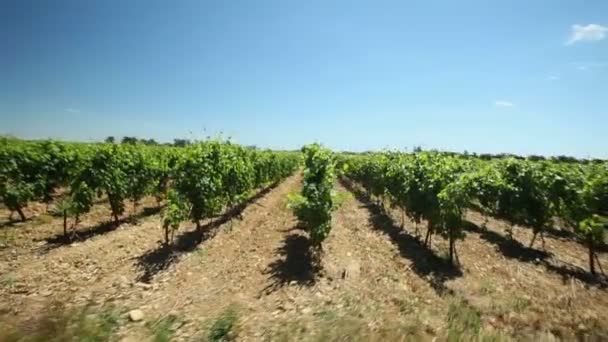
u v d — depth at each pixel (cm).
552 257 1346
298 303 863
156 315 783
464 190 1251
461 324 719
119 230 1542
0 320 711
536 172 1495
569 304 891
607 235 1470
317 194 1282
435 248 1421
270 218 1981
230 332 692
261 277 1053
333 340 627
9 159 1653
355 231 1708
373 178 2480
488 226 1888
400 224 1884
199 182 1424
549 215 1403
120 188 1606
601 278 1123
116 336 677
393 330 661
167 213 1298
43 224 1584
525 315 802
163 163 2181
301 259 1230
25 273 998
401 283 1018
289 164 4734
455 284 1015
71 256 1150
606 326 754
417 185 1483
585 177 1459
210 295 912
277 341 643
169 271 1077
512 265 1236
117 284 961
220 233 1577
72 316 725
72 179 1538
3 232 1405
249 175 2139
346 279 1047
